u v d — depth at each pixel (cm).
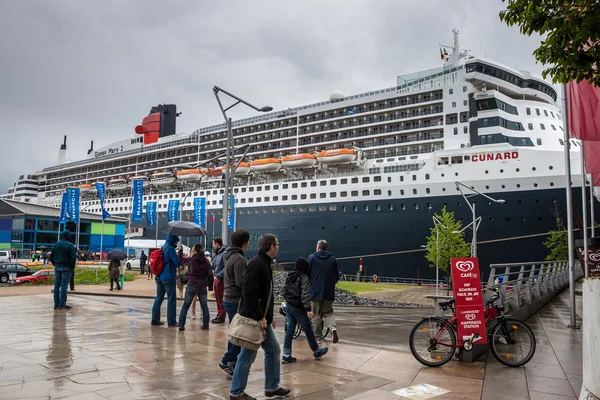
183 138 6072
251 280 500
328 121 4591
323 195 3988
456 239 3194
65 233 1284
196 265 960
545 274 1662
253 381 588
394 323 1341
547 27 557
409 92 4109
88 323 1020
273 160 4462
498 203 3183
